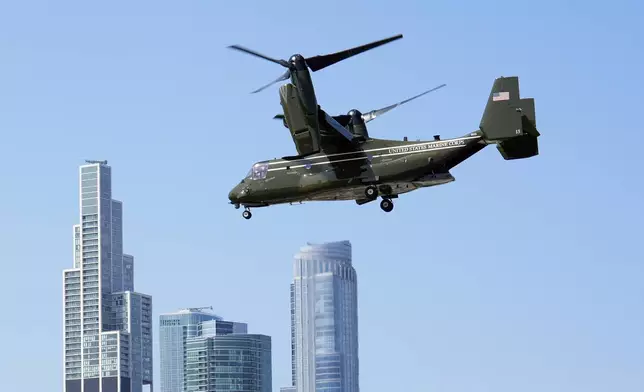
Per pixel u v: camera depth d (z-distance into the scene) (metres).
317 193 172.88
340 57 168.12
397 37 165.75
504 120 165.75
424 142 168.38
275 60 168.12
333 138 170.62
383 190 171.88
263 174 175.12
